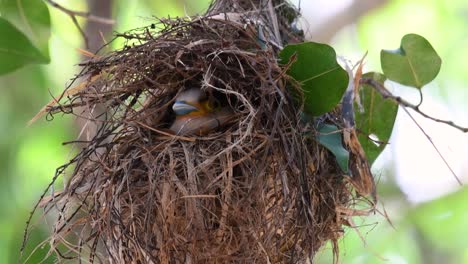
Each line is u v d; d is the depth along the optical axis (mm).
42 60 2088
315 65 1968
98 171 1966
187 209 1941
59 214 1974
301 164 1952
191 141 1972
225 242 1945
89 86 1995
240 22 2008
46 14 2100
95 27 2346
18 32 2076
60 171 1972
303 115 1976
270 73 1953
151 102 2018
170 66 1984
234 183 1947
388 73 2037
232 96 2023
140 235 1949
